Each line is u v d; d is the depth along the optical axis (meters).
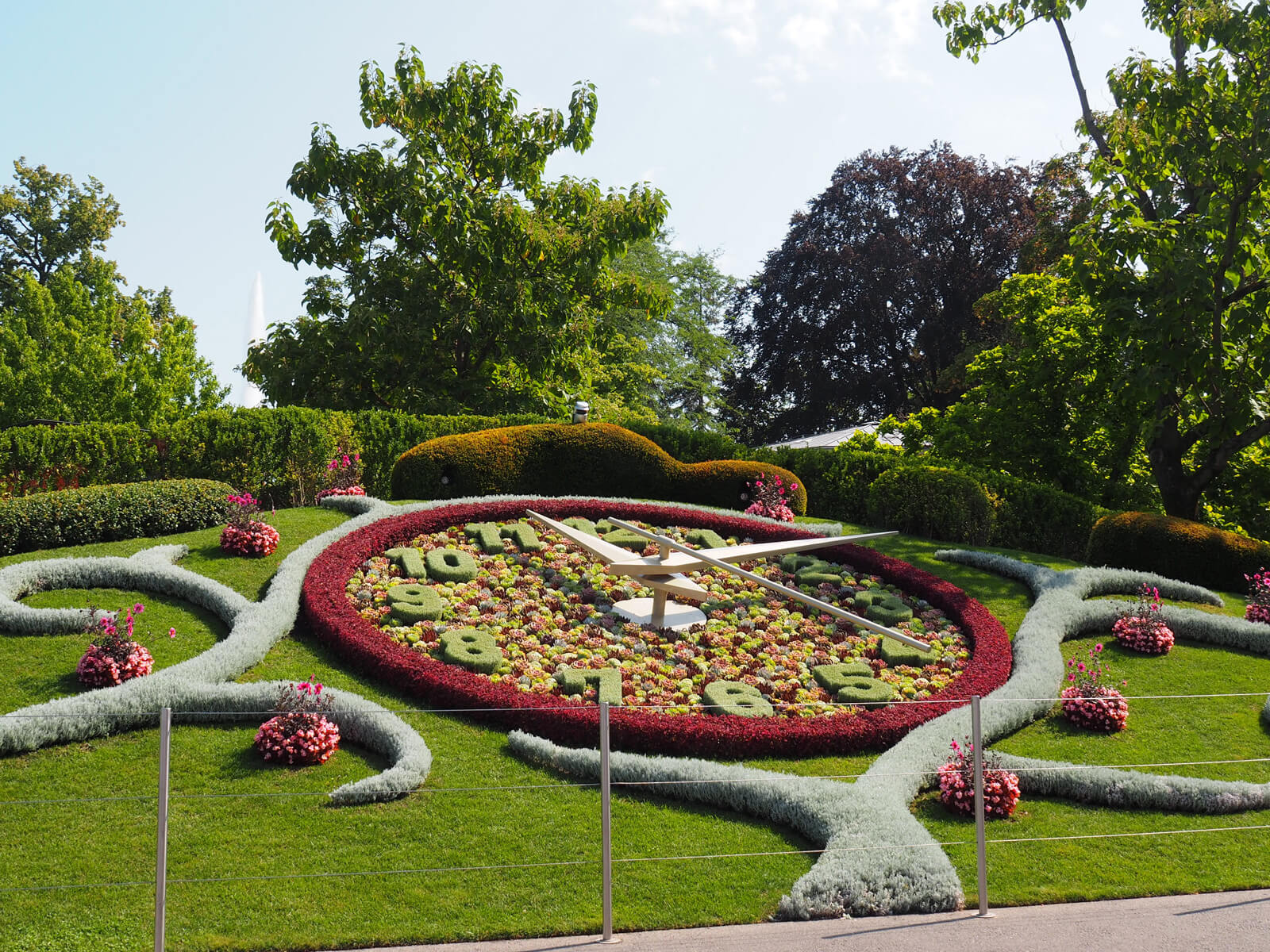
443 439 17.59
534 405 24.53
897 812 7.98
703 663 11.27
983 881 6.89
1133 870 7.61
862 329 37.53
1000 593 14.31
